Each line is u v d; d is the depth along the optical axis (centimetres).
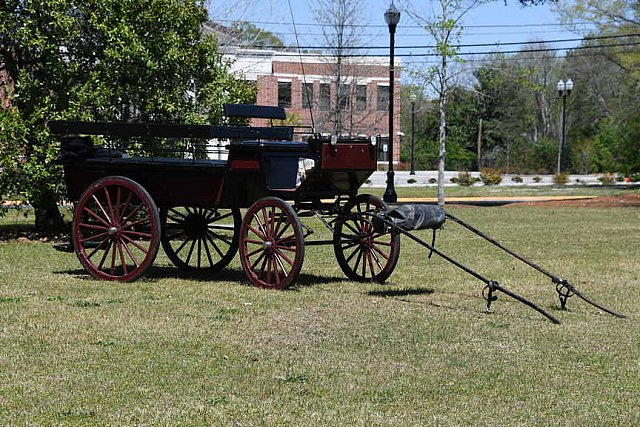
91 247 1260
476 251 1734
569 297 1161
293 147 1195
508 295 1098
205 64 1986
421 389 716
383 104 5612
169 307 1043
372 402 682
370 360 805
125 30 1822
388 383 733
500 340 893
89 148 1279
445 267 1477
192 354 815
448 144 7712
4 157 1766
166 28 1917
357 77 5059
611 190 4369
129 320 960
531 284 1291
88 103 1827
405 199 3669
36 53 1881
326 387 717
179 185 1240
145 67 1864
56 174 1819
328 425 627
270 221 1177
